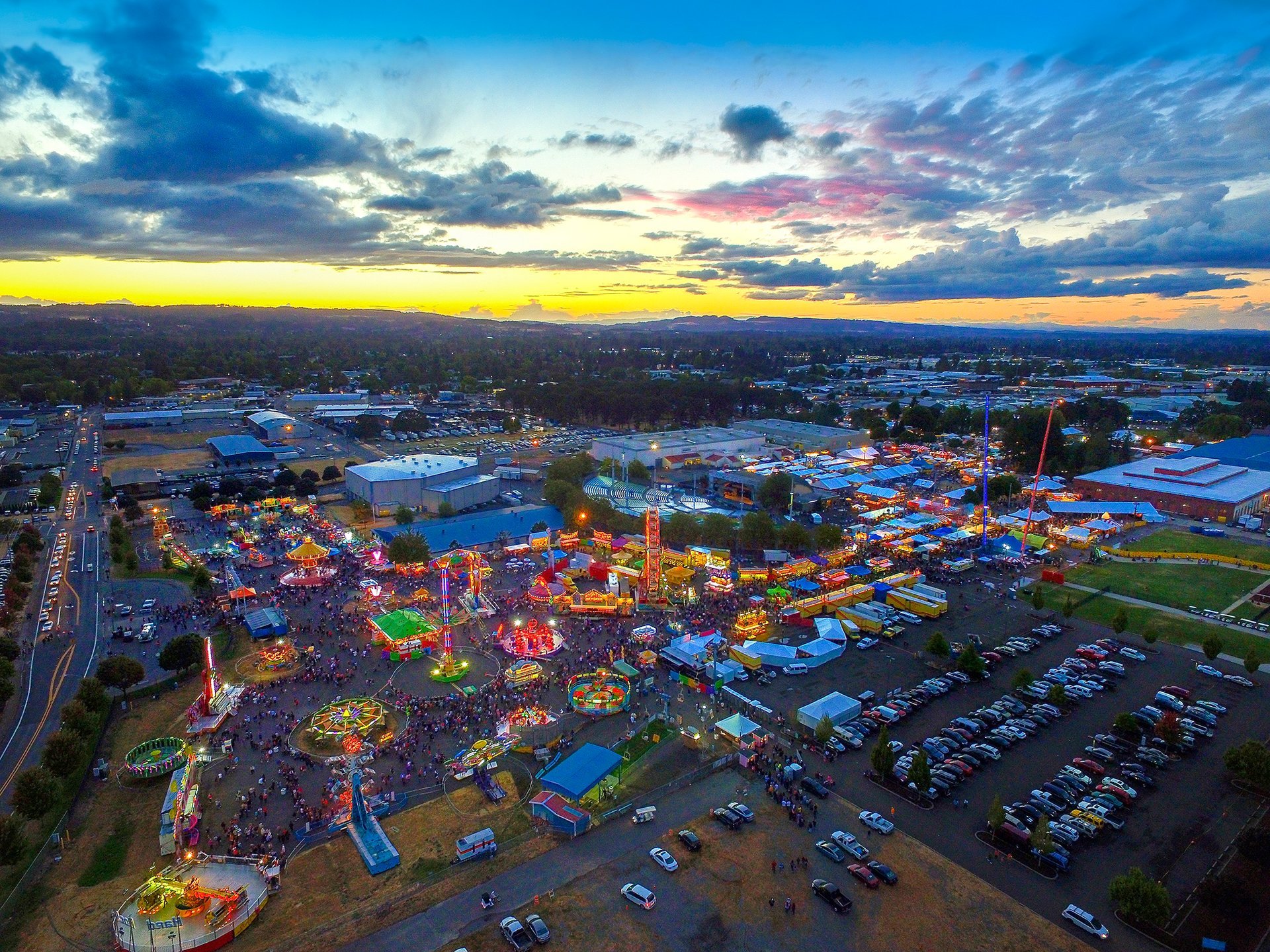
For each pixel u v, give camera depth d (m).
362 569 150.25
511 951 58.09
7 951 58.16
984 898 64.38
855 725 91.75
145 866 68.06
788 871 67.50
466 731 90.31
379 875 66.69
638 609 130.62
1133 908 60.31
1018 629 123.00
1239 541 173.00
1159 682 103.88
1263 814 76.12
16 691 100.44
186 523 183.38
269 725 91.00
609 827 73.75
